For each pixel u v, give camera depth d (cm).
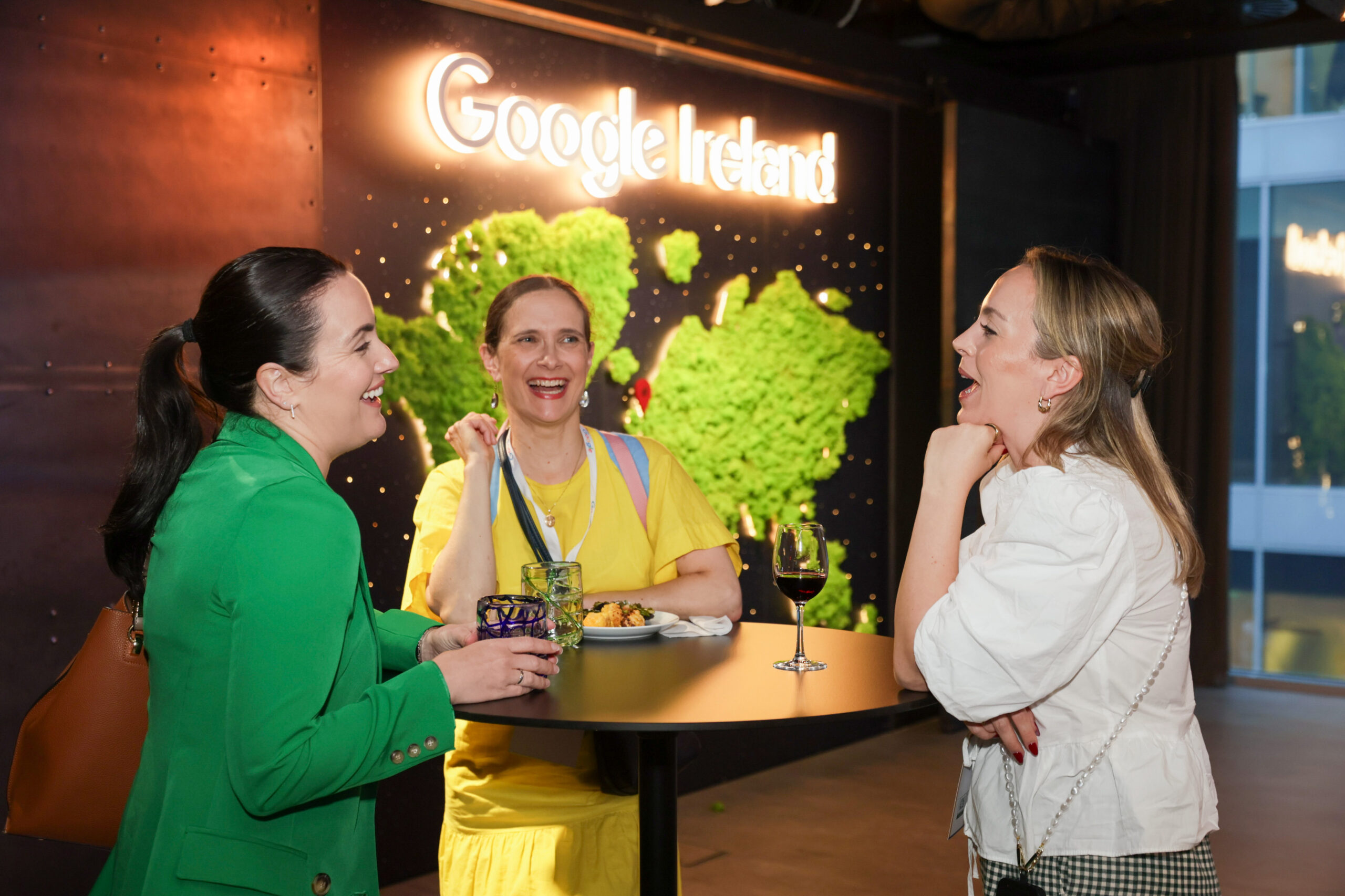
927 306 518
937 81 513
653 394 417
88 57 274
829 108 479
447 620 205
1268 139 615
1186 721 143
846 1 529
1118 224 613
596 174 393
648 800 180
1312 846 364
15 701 265
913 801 409
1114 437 145
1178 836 137
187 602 131
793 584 176
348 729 132
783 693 156
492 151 365
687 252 422
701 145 429
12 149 262
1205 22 542
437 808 348
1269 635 617
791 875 338
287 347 141
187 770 131
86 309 275
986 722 141
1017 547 136
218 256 298
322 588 129
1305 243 608
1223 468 594
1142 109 609
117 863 138
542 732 205
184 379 149
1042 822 139
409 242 345
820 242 476
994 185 516
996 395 151
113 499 279
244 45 303
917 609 152
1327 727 519
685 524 233
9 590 264
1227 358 593
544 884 200
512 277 371
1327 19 520
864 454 496
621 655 185
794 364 464
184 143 291
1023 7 486
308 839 135
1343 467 599
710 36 425
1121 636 139
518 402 221
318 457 147
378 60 337
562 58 386
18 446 264
